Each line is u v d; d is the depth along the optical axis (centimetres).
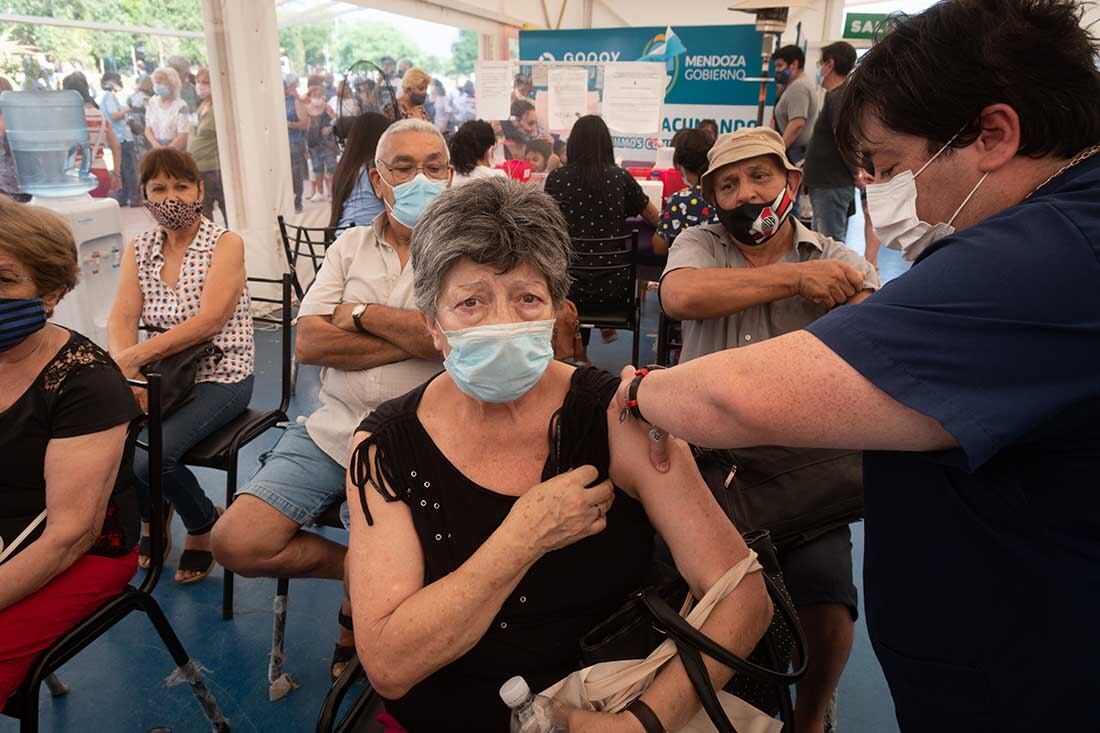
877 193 81
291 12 461
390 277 181
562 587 100
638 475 100
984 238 65
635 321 323
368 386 176
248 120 423
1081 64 67
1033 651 73
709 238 169
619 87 501
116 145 393
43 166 339
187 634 200
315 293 182
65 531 128
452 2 624
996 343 61
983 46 68
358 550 100
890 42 76
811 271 148
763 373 69
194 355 212
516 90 578
